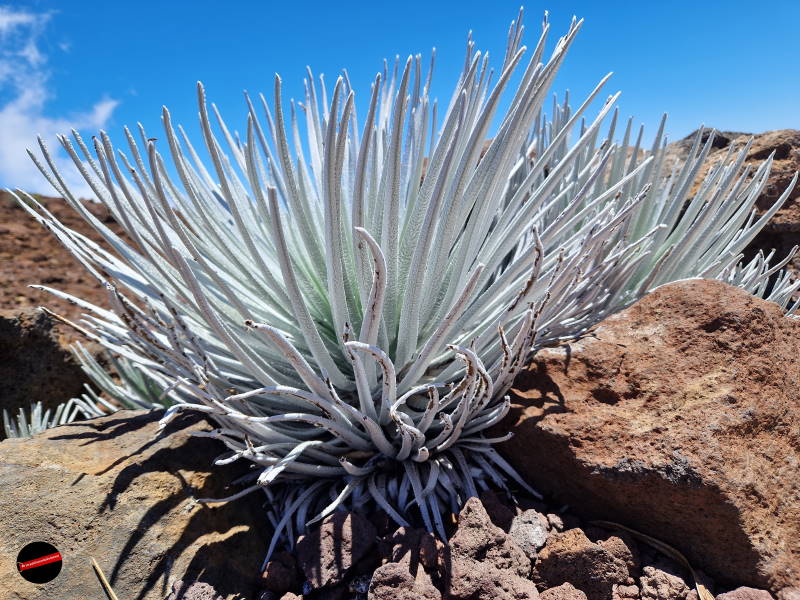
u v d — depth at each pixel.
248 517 1.61
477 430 1.63
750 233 2.35
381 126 2.10
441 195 1.34
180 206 1.87
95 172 1.64
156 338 1.59
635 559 1.43
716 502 1.36
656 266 2.09
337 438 1.60
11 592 1.29
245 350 1.52
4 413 2.73
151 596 1.35
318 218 2.06
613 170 2.53
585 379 1.70
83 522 1.41
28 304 4.77
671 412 1.54
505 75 1.29
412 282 1.46
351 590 1.37
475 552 1.32
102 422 1.80
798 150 3.47
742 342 1.66
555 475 1.58
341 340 1.59
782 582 1.35
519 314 1.81
